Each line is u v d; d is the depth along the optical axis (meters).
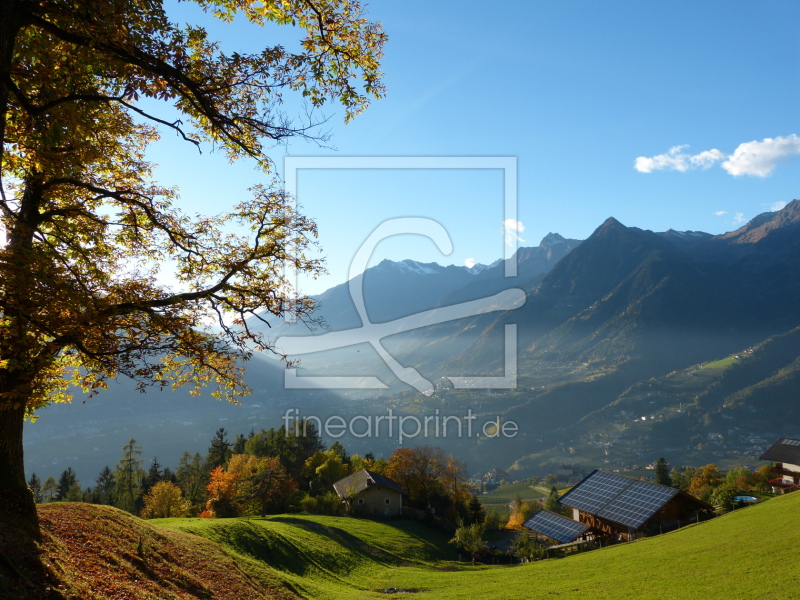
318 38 12.40
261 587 26.88
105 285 13.38
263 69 12.16
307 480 89.50
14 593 11.44
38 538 15.09
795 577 24.36
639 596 26.58
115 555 19.27
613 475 67.00
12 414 14.80
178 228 15.58
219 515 64.56
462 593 34.06
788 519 36.59
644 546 43.00
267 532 41.28
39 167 13.00
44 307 10.57
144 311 13.14
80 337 11.55
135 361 12.77
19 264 10.19
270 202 15.98
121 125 15.08
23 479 15.45
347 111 13.47
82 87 11.71
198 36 12.39
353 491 70.69
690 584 27.05
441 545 59.94
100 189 14.10
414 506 78.62
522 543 56.59
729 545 33.97
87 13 9.59
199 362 14.97
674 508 55.75
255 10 12.31
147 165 16.91
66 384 15.53
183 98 11.93
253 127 12.48
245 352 14.80
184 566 23.41
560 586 32.69
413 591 36.91
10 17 9.52
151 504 64.56
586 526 59.62
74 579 14.40
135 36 10.33
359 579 40.50
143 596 16.33
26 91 11.22
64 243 14.58
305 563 39.34
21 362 10.93
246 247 16.06
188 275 15.98
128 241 16.36
